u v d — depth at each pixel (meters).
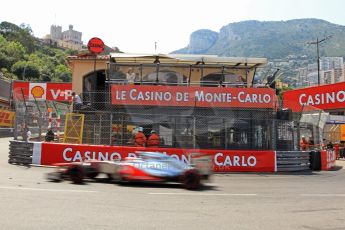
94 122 17.31
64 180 11.85
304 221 7.17
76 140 17.00
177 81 21.19
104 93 19.14
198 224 6.66
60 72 120.62
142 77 20.64
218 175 15.28
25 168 14.77
